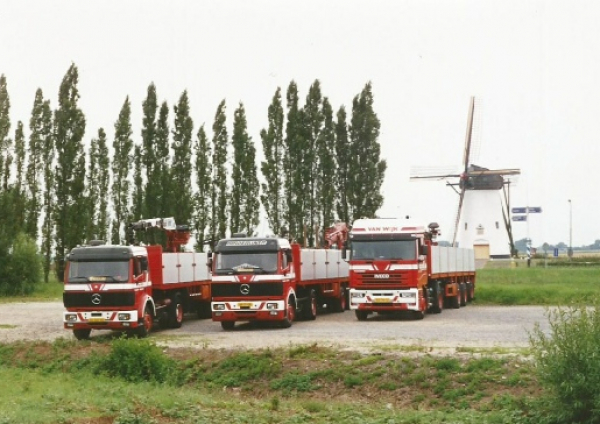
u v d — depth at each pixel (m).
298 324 32.69
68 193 65.44
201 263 35.53
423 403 18.14
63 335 29.39
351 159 67.62
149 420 14.74
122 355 22.30
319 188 66.94
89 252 27.55
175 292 32.44
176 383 21.22
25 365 24.08
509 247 93.44
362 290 33.53
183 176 65.06
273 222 65.25
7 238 56.56
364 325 31.34
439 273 37.62
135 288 27.30
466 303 44.09
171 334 29.41
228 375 21.38
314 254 35.75
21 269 56.34
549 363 14.66
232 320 30.48
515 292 45.19
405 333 27.44
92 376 21.73
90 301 27.12
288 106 66.06
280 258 30.36
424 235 34.88
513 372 18.64
